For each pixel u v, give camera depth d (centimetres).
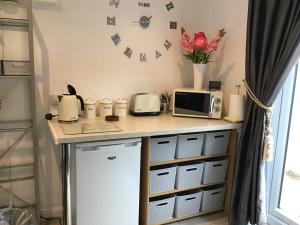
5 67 193
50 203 243
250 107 220
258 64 213
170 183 227
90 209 192
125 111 248
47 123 224
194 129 213
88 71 239
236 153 235
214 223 241
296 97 224
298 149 235
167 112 271
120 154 194
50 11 219
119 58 250
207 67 283
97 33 237
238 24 246
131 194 204
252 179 219
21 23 205
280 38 194
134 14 249
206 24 284
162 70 271
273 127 229
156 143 215
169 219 233
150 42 261
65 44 228
